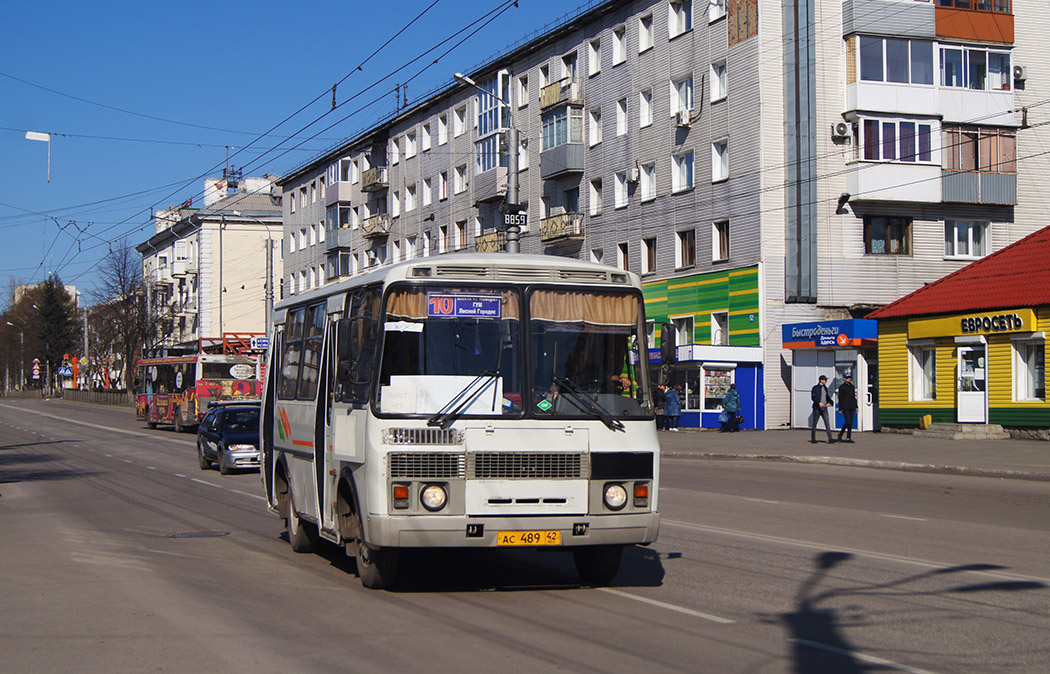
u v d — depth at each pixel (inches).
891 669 242.4
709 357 1362.0
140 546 471.8
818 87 1396.4
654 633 280.8
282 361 476.4
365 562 343.6
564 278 337.7
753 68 1393.9
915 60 1405.0
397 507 309.0
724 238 1466.5
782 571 383.9
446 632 283.3
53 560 426.6
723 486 739.4
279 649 265.0
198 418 1614.2
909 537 475.2
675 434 1332.4
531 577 376.8
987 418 1098.7
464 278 328.8
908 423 1198.9
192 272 3149.6
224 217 3031.5
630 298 342.3
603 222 1713.8
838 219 1405.0
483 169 1988.2
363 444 321.1
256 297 3075.8
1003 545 450.3
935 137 1406.3
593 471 321.1
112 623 299.4
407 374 317.1
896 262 1425.9
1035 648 263.1
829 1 1401.3
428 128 2240.4
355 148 2566.4
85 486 806.5
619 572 382.3
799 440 1176.2
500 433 315.9
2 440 1502.2
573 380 328.5
